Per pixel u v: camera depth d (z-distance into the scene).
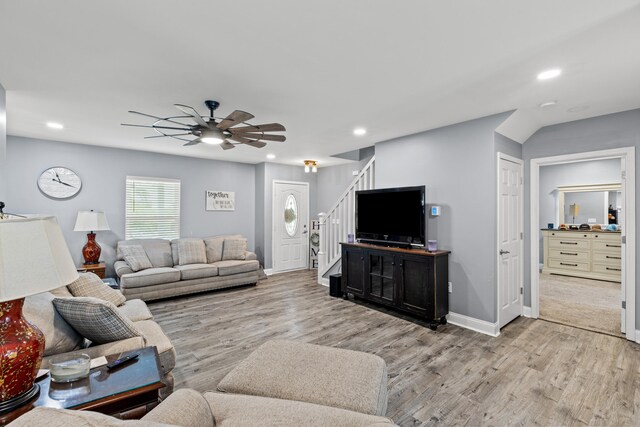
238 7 1.59
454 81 2.53
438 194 3.85
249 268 5.39
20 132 4.10
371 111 3.25
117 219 5.09
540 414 2.02
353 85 2.60
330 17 1.69
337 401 1.27
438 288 3.52
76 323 1.75
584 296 4.84
